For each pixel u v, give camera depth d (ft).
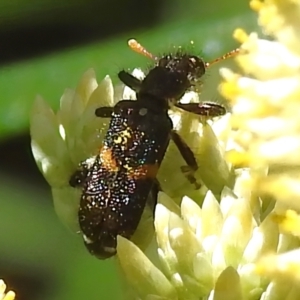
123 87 0.20
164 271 0.18
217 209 0.18
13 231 0.26
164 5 0.26
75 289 0.25
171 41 0.25
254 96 0.17
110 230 0.19
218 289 0.17
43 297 0.26
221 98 0.20
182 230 0.18
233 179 0.19
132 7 0.28
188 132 0.19
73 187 0.19
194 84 0.20
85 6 0.28
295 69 0.17
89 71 0.19
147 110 0.20
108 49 0.25
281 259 0.17
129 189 0.19
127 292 0.19
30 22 0.29
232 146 0.19
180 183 0.19
